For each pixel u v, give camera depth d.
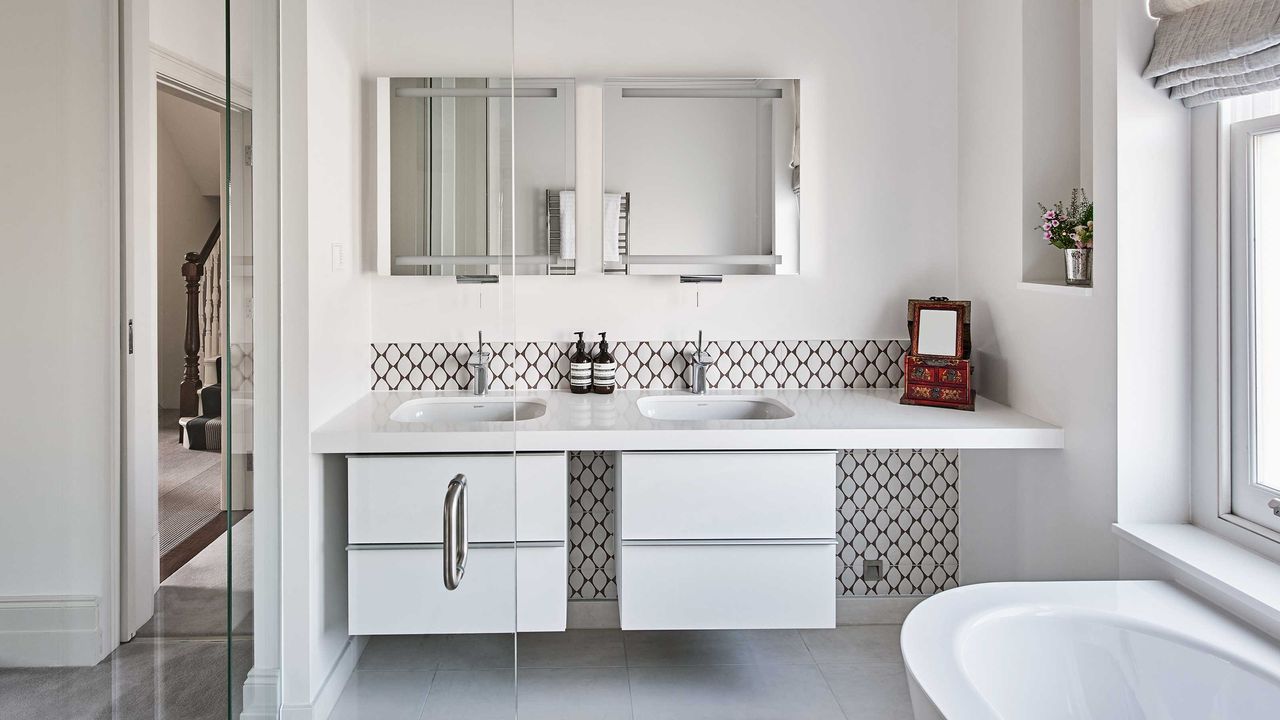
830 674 2.62
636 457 2.32
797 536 2.35
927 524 3.00
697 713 2.38
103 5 0.75
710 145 2.83
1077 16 2.44
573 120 2.79
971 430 2.31
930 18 2.92
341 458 1.12
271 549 1.05
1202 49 1.77
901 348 2.97
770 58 2.90
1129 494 2.02
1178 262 1.99
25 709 0.71
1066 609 1.65
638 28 2.87
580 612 2.94
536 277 2.91
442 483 1.19
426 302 1.20
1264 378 1.81
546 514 2.30
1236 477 1.89
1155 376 2.01
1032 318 2.44
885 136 2.93
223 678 0.94
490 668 1.28
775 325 2.96
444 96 1.19
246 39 0.99
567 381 2.93
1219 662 1.48
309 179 1.08
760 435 2.31
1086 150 2.42
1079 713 1.59
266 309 1.06
